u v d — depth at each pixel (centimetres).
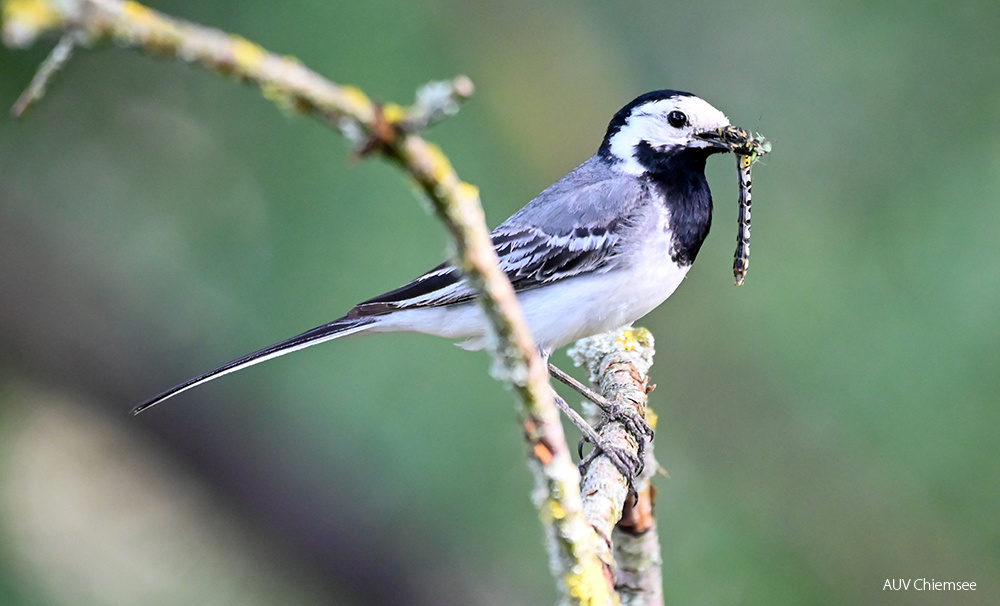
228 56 290
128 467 1214
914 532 1088
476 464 1067
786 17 1273
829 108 1229
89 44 288
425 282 884
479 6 1226
